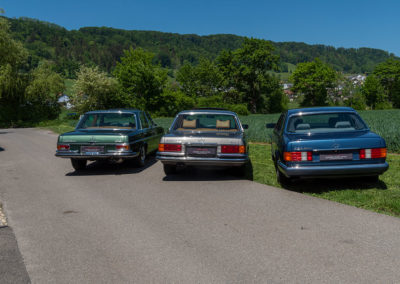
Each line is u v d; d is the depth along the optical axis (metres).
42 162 10.25
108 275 3.02
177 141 6.84
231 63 64.25
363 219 4.29
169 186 6.56
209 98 61.44
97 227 4.28
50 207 5.27
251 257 3.31
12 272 3.11
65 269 3.15
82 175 7.99
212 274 2.99
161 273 3.04
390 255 3.25
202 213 4.75
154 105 55.09
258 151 11.62
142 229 4.17
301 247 3.50
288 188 6.17
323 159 5.55
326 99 70.31
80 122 9.13
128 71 54.59
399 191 5.54
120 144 7.82
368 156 5.50
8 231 4.20
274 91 65.25
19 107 44.62
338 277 2.87
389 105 72.50
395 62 72.75
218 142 6.75
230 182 6.77
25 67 46.28
